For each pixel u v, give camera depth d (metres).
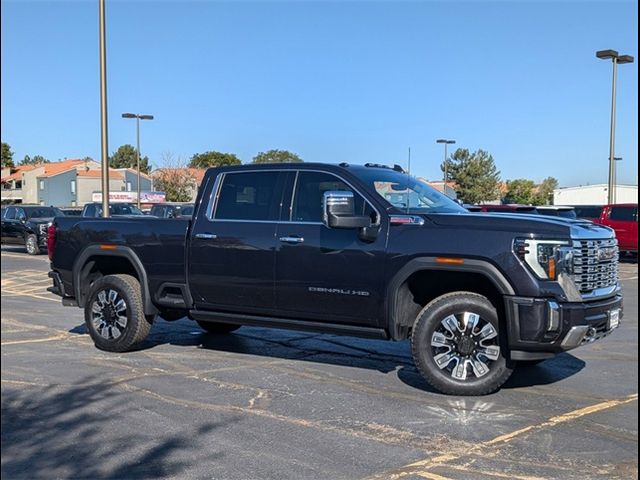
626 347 8.41
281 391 6.34
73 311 11.21
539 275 5.74
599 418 5.52
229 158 87.94
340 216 6.18
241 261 7.08
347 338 8.92
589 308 5.82
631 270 19.55
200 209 7.46
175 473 4.42
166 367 7.28
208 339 8.82
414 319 6.55
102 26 17.94
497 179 77.25
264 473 4.42
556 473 4.40
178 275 7.53
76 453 4.77
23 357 7.72
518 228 5.88
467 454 4.73
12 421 5.45
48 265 19.67
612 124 27.69
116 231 7.98
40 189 86.06
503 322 5.99
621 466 4.52
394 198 6.72
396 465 4.54
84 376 6.88
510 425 5.35
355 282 6.44
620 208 21.70
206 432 5.20
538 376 6.89
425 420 5.47
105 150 18.39
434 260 6.05
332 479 4.32
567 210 18.78
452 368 6.15
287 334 9.18
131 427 5.32
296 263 6.75
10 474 4.41
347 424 5.38
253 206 7.17
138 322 7.81
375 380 6.74
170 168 71.56
